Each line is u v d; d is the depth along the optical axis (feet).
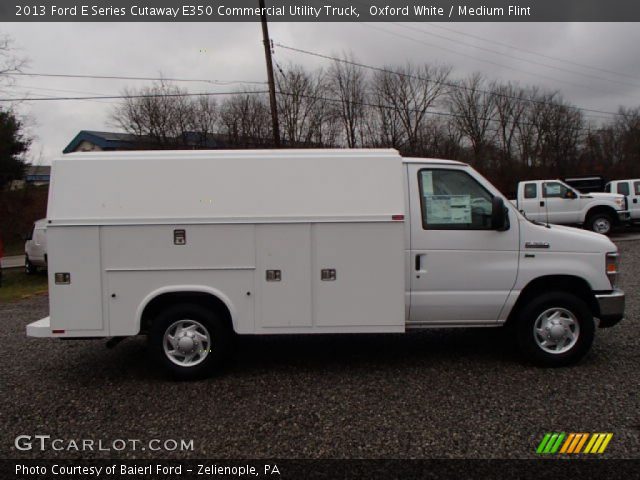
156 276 15.61
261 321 15.81
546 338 16.72
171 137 114.73
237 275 15.70
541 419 12.82
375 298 15.84
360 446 11.66
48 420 13.44
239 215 15.60
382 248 15.75
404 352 18.98
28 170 101.71
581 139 151.12
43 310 29.45
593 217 55.52
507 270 16.65
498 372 16.40
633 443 11.53
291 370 17.13
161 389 15.57
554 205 56.34
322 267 15.76
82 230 15.44
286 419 13.20
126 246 15.52
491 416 13.07
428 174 16.78
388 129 125.29
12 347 20.85
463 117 141.18
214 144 114.83
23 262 64.59
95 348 20.58
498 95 140.36
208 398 14.75
